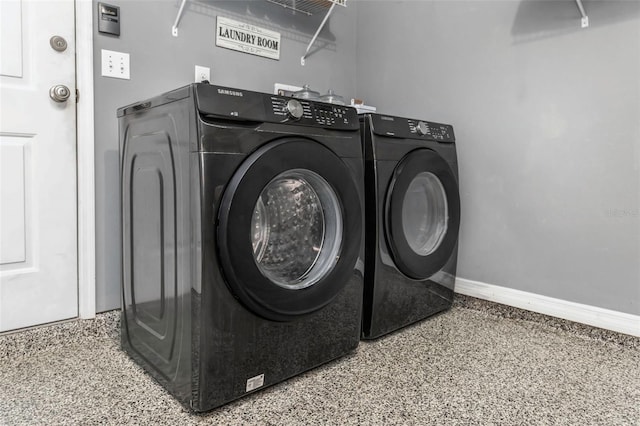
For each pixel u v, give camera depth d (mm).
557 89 1750
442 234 1876
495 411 1133
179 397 1145
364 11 2576
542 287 1822
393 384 1275
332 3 2178
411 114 2320
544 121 1793
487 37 1972
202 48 1897
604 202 1635
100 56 1599
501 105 1932
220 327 1074
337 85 2539
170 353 1186
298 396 1200
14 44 1431
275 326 1199
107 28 1603
